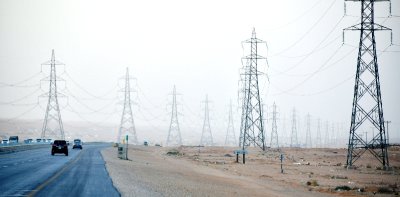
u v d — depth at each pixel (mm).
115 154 85938
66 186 26531
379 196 38594
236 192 33750
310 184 47750
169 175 45156
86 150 95000
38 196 21688
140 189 27766
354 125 71938
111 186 27531
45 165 44656
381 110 69312
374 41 66812
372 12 66688
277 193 36812
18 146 82938
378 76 67688
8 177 31094
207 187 35375
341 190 42281
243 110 109438
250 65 95438
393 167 74062
